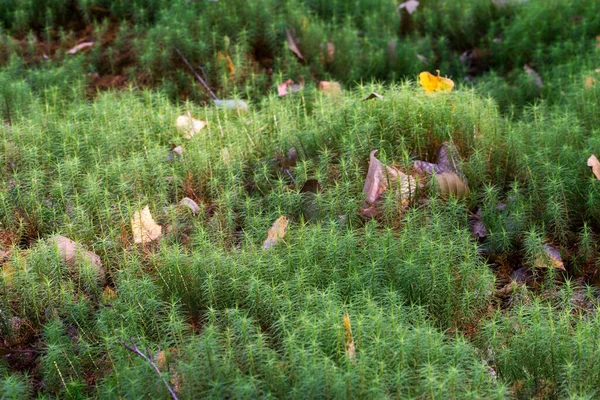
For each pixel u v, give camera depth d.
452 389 2.82
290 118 4.96
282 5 6.64
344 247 3.64
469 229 4.10
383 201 4.05
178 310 3.52
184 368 2.94
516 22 6.70
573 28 6.41
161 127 4.89
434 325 3.39
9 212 4.04
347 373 2.81
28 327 3.51
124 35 6.21
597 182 4.06
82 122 4.77
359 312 3.22
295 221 4.13
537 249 3.77
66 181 4.27
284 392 2.91
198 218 4.12
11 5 6.60
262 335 3.10
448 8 7.09
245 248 3.79
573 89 5.29
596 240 3.98
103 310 3.36
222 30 6.21
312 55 6.27
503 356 3.12
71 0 6.62
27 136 4.63
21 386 3.03
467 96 4.84
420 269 3.48
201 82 5.87
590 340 3.09
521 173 4.39
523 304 3.56
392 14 7.00
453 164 4.34
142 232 3.94
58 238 3.80
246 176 4.57
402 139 4.39
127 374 2.96
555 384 3.05
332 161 4.50
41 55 6.21
